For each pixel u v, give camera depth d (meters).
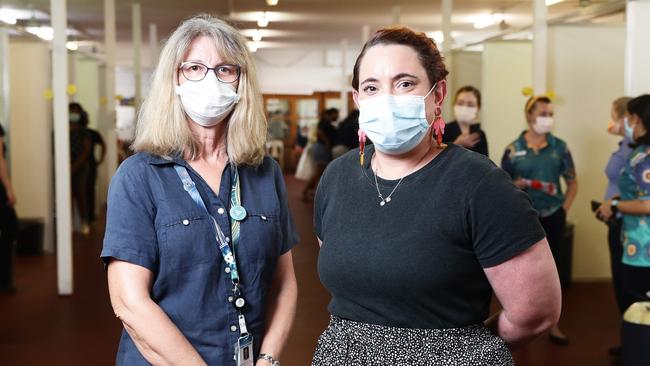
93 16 12.77
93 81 11.80
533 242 1.68
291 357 4.61
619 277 4.26
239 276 2.01
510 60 8.80
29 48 8.15
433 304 1.73
